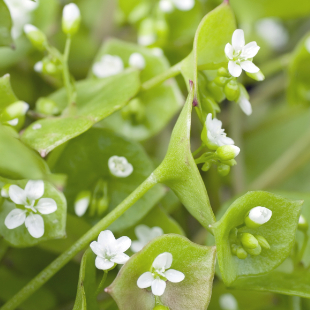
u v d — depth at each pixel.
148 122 0.25
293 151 0.29
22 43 0.26
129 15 0.28
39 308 0.24
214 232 0.21
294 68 0.26
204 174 0.27
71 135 0.21
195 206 0.21
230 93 0.22
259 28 0.33
